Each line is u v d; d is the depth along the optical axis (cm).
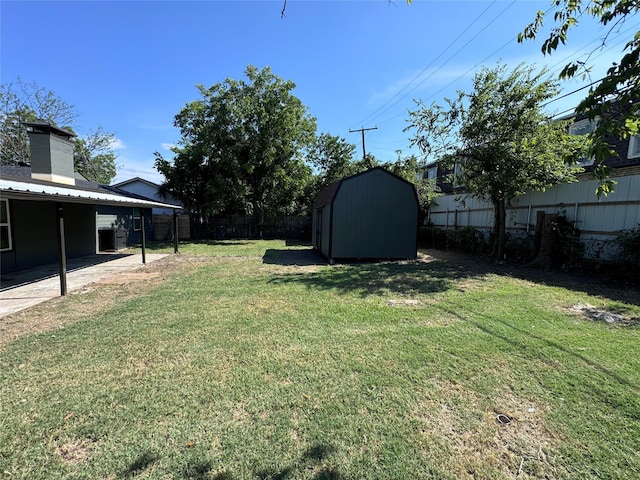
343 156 2112
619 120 180
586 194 750
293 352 312
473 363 289
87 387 247
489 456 179
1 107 2048
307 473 167
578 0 221
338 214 919
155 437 193
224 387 248
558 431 200
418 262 919
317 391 243
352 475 166
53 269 779
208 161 1659
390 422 208
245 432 198
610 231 696
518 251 892
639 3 192
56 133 878
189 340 340
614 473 167
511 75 805
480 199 1008
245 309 451
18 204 757
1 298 510
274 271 761
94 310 446
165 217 1691
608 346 324
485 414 216
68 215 951
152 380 258
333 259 921
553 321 400
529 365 285
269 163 1652
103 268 793
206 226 1770
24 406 223
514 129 795
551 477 165
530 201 916
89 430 199
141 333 360
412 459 177
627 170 830
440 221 1421
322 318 412
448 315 425
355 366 283
